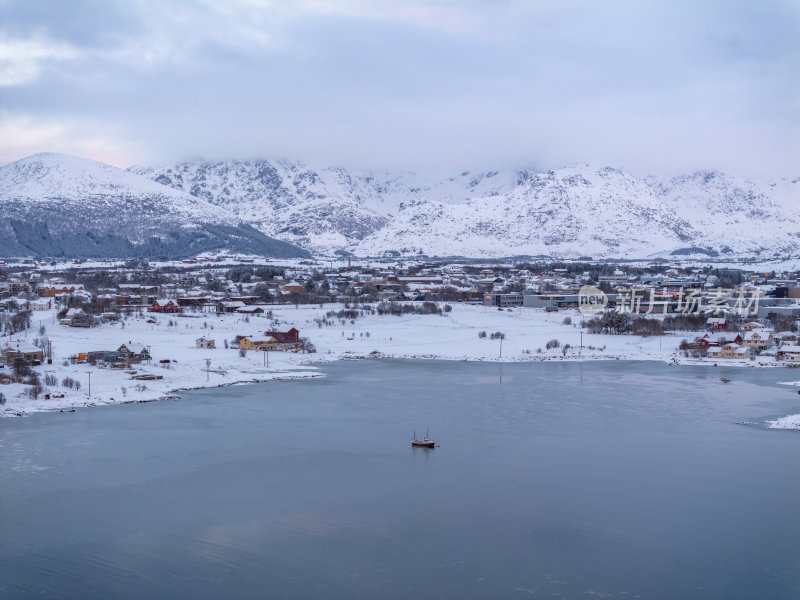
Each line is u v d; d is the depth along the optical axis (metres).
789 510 95.31
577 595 74.62
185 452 118.06
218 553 83.06
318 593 74.81
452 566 80.31
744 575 78.56
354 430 132.38
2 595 74.25
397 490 101.88
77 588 75.62
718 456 117.38
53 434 127.44
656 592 75.25
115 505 96.06
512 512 94.25
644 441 125.94
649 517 92.94
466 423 138.00
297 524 90.56
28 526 89.62
